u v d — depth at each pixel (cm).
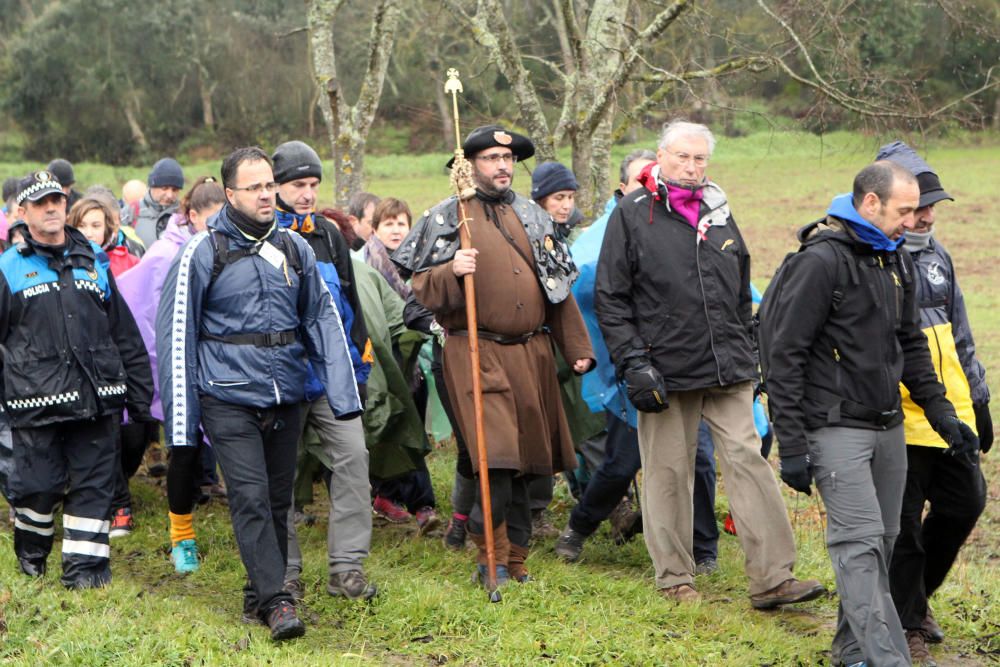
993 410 1156
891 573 502
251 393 499
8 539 619
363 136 1082
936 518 518
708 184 566
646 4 1009
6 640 483
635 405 546
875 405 462
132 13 5891
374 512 742
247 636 491
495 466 550
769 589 550
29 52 5947
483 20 970
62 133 6172
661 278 549
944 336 496
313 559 622
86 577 556
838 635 484
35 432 558
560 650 493
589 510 635
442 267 549
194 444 496
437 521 689
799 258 465
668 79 897
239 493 496
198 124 6294
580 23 1087
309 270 520
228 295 500
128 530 685
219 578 600
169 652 467
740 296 572
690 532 573
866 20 955
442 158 5069
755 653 495
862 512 459
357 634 515
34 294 551
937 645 524
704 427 636
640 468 656
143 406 584
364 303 659
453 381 568
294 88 5794
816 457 466
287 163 570
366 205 795
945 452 488
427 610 535
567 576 586
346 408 515
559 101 1045
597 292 559
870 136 902
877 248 461
